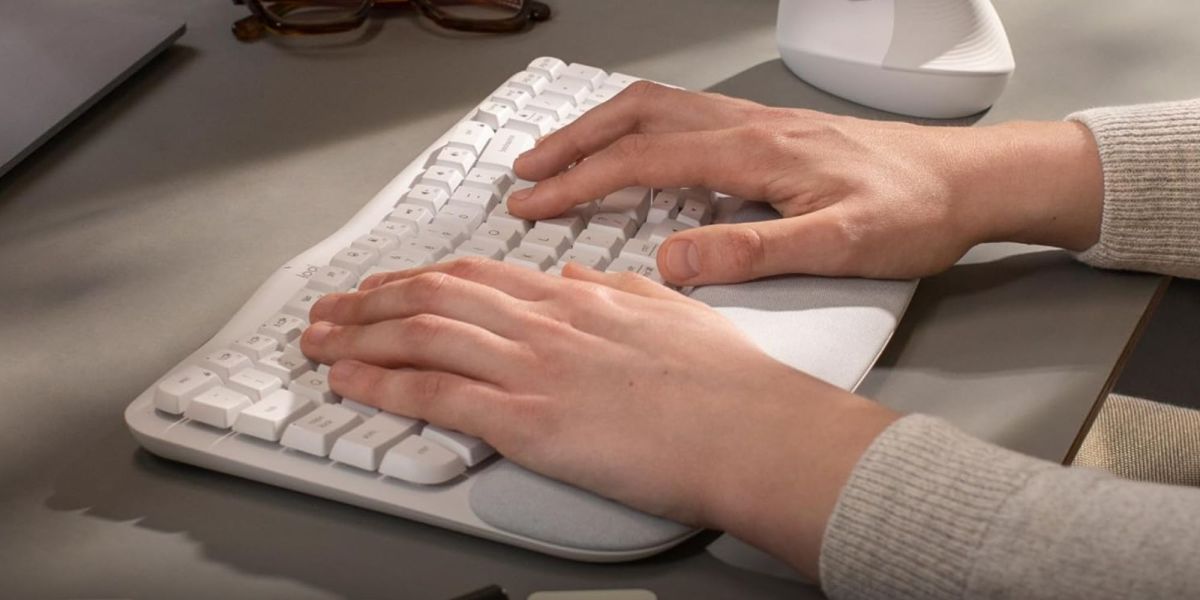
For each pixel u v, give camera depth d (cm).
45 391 62
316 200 77
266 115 85
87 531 54
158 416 58
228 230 74
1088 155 72
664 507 53
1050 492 50
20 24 90
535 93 83
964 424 60
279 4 95
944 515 50
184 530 54
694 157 70
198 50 92
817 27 87
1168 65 93
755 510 52
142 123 84
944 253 68
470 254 68
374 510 55
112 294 69
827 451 53
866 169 69
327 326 61
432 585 52
